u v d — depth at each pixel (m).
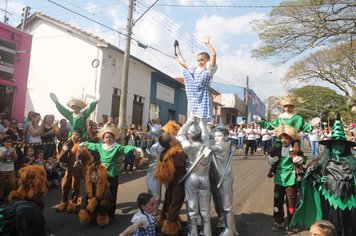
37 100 18.92
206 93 6.50
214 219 7.61
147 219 4.89
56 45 19.02
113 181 7.47
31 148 10.01
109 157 7.42
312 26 14.98
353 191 5.75
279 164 6.98
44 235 5.15
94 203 7.01
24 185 6.71
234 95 37.44
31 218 4.88
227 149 6.39
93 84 18.27
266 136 19.70
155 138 7.18
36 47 19.30
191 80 6.52
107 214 7.23
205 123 6.22
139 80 21.84
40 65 19.14
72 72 18.62
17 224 4.81
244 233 6.86
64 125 11.07
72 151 8.02
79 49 18.62
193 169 5.93
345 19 14.42
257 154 21.56
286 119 7.39
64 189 8.03
